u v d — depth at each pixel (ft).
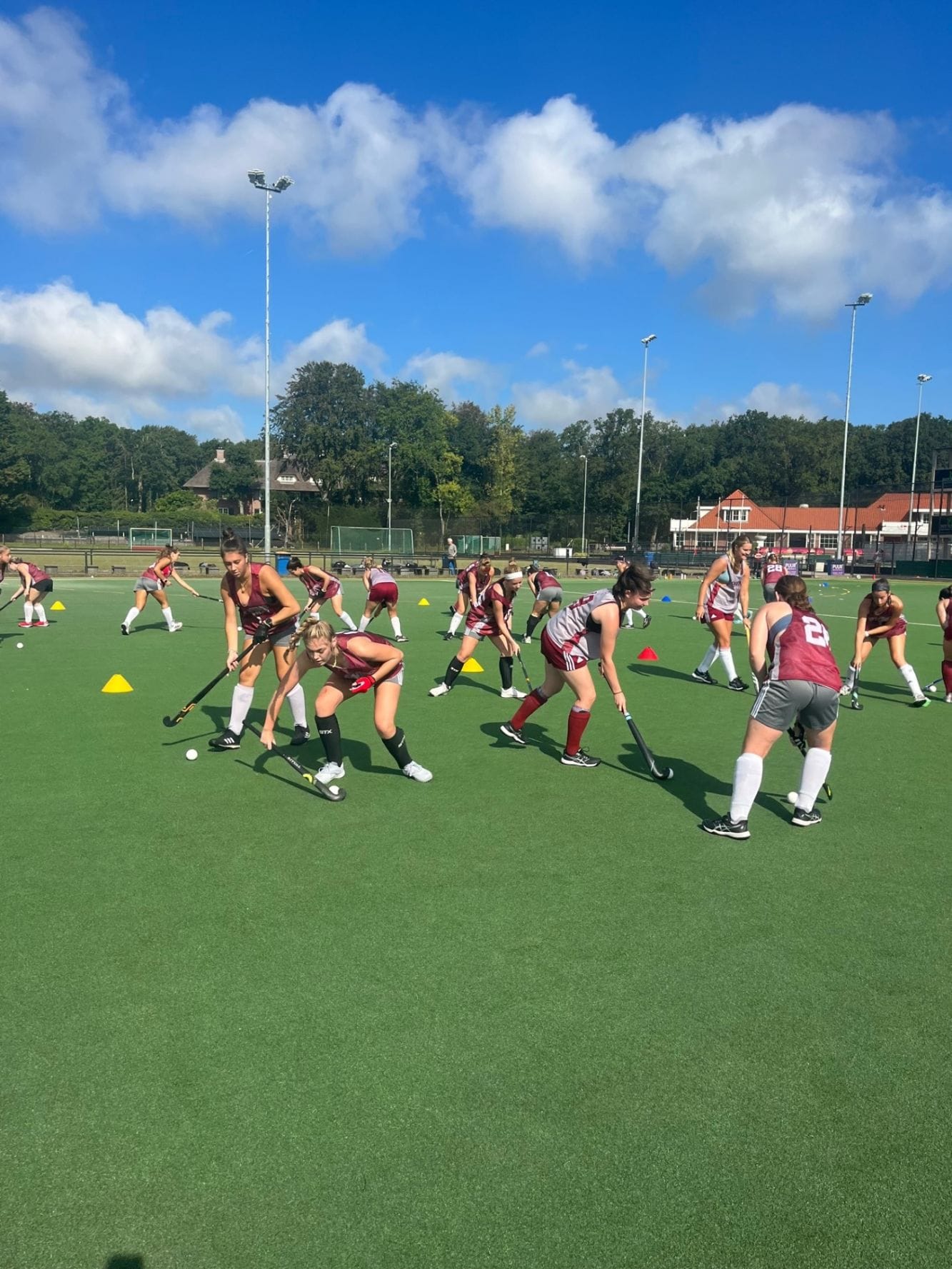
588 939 12.62
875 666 42.45
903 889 14.67
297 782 20.18
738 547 34.76
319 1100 8.96
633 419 259.19
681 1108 8.95
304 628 18.62
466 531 221.46
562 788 20.18
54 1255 7.06
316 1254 7.10
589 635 21.44
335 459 233.76
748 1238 7.33
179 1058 9.61
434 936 12.61
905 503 251.80
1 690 31.30
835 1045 10.10
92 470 312.09
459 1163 8.14
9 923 12.82
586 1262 7.06
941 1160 8.29
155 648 42.73
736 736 26.22
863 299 152.35
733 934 12.87
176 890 14.08
